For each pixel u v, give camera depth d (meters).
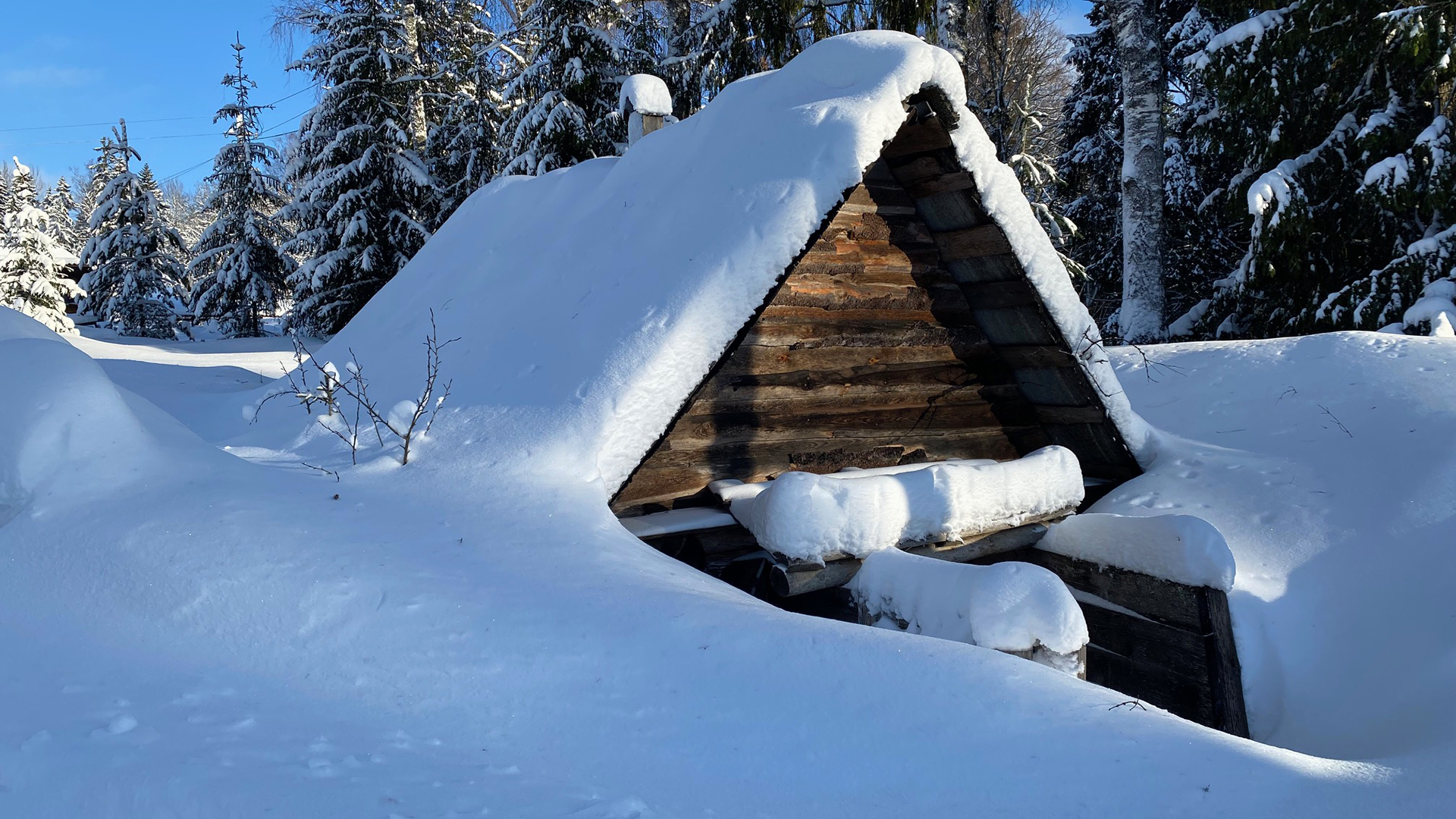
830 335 5.43
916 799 1.97
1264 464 5.27
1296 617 4.29
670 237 4.88
